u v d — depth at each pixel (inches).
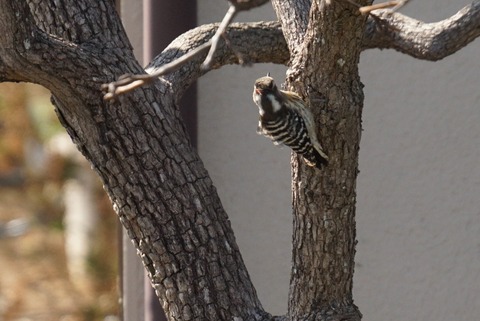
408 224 449.1
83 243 911.0
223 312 320.2
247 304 323.0
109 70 313.6
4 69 299.3
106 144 315.3
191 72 349.4
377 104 449.7
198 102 455.5
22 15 290.4
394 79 447.2
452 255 445.7
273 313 460.4
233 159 458.6
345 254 318.7
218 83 456.1
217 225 323.6
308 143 308.0
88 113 311.9
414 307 450.0
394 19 355.9
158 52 422.3
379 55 447.5
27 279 930.1
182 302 319.6
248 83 454.6
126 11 450.0
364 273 453.1
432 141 445.7
